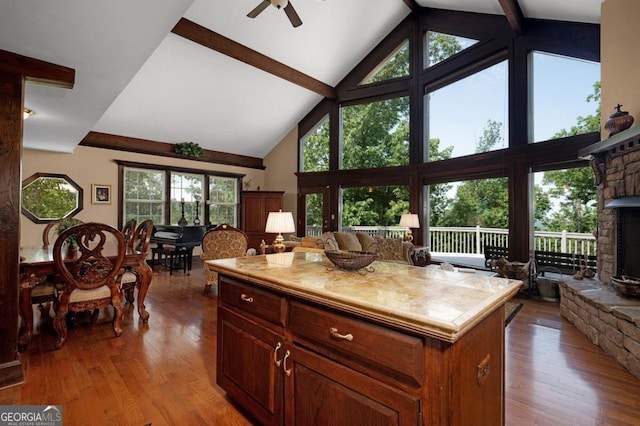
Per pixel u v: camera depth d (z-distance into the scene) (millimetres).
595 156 3404
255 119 7535
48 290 2746
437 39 6051
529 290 4160
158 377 2088
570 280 3406
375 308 1024
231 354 1737
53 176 5695
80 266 2617
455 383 930
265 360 1495
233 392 1714
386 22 6344
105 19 1982
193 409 1755
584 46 3945
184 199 7434
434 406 929
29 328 2543
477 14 5285
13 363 2023
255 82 6520
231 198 8367
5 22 1932
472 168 5258
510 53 4766
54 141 4941
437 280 1422
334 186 7453
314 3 5254
